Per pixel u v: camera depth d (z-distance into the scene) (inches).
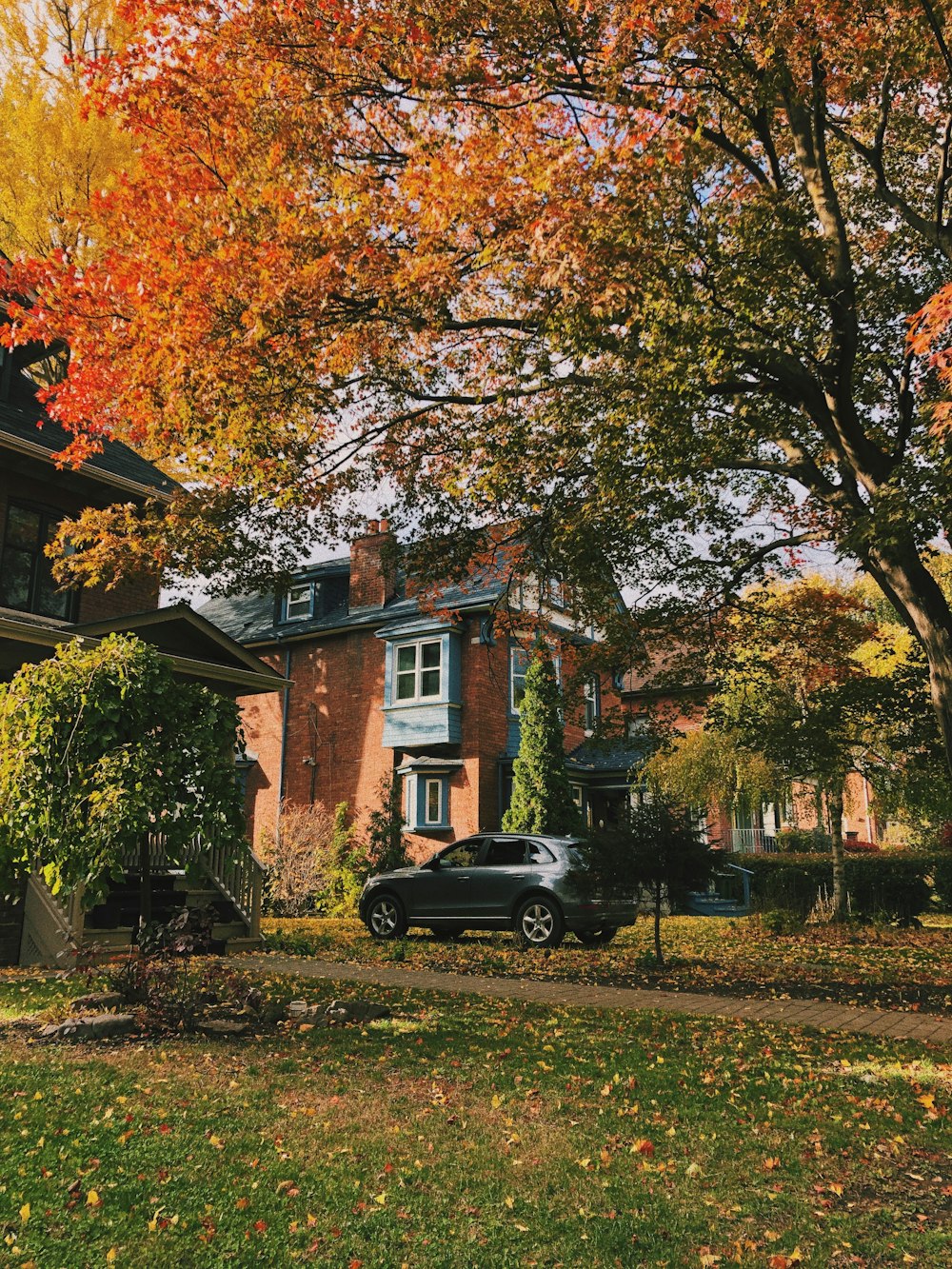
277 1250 139.9
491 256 367.2
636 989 440.1
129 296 413.4
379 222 399.2
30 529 616.1
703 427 502.0
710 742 891.4
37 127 836.6
